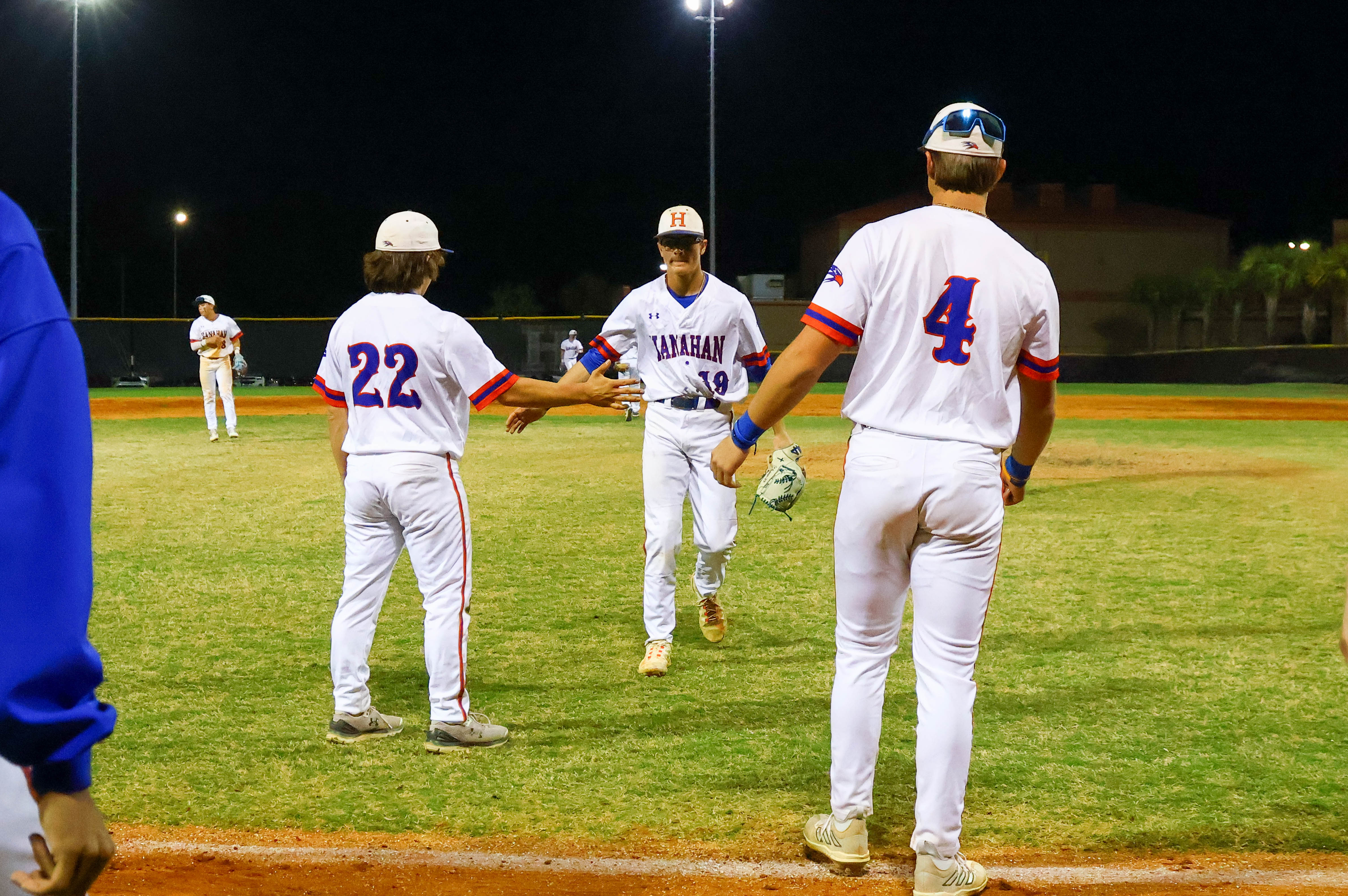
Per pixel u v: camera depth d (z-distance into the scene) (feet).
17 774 4.48
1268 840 11.66
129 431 61.57
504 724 15.57
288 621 21.21
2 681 3.98
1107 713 15.78
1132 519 32.30
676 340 18.29
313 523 31.60
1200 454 50.03
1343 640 6.62
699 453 18.58
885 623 10.71
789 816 12.37
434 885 10.46
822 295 10.28
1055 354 10.47
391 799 12.85
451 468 14.38
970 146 10.22
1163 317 176.65
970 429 10.09
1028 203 186.60
